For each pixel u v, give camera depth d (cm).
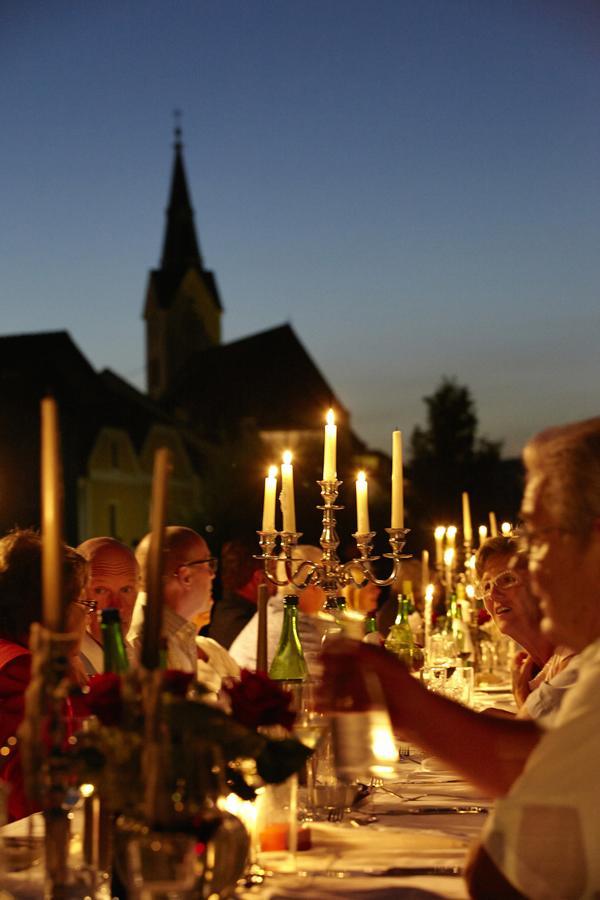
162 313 8075
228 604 689
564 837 187
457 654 524
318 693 212
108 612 223
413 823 260
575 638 204
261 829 221
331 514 373
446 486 5200
